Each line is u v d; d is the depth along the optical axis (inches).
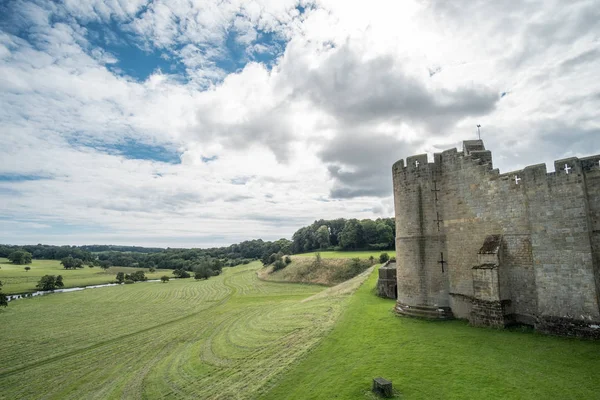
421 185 1082.1
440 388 588.1
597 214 721.6
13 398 970.1
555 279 763.4
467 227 975.6
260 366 863.1
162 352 1236.5
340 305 1409.9
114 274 5349.4
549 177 784.3
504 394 545.6
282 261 4288.9
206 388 803.4
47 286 3607.3
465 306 961.5
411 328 944.3
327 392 631.8
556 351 677.3
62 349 1427.2
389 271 1466.5
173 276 5428.2
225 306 2278.5
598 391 525.7
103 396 887.7
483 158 959.6
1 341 1578.5
